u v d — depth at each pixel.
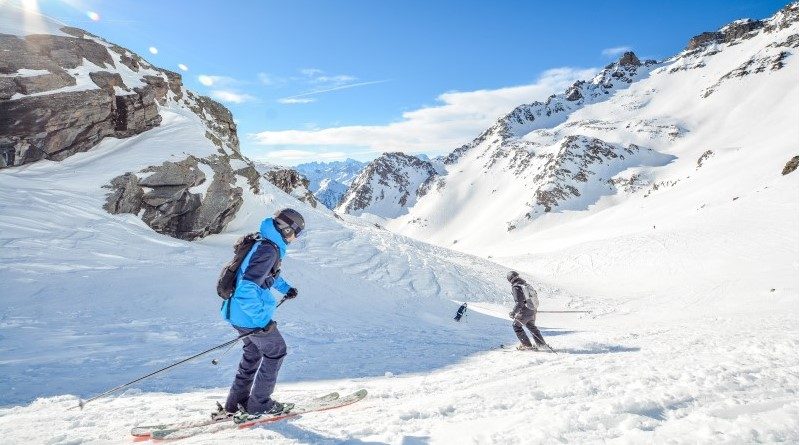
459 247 190.12
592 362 6.41
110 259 16.12
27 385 6.32
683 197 101.94
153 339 9.98
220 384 6.75
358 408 4.23
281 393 5.71
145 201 21.72
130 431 3.65
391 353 10.19
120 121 24.84
